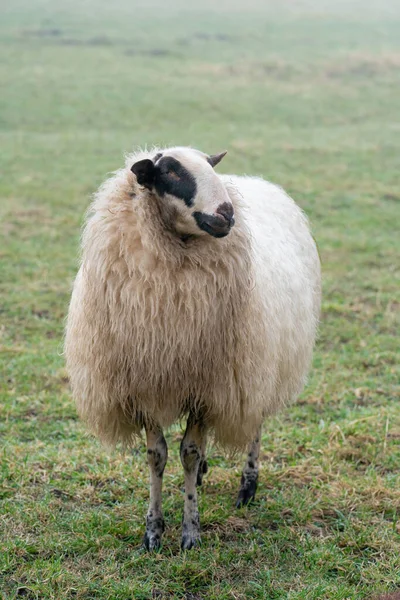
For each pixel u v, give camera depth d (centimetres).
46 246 1365
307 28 4481
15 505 595
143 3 5206
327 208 1695
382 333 1042
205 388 533
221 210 490
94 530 562
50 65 3212
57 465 664
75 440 721
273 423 767
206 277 512
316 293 705
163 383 523
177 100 2762
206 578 513
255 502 621
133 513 595
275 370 577
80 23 4341
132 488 636
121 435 574
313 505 605
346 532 567
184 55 3575
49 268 1246
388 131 2520
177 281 506
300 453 704
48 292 1148
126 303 507
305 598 488
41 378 859
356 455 702
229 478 655
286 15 4959
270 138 2345
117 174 542
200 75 3177
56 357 909
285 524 582
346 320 1072
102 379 538
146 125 2445
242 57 3569
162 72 3194
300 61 3500
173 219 505
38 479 644
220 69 3291
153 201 507
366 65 3447
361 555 547
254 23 4606
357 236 1495
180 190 496
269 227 639
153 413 537
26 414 778
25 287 1157
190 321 508
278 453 706
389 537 564
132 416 552
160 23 4497
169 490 635
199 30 4300
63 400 802
